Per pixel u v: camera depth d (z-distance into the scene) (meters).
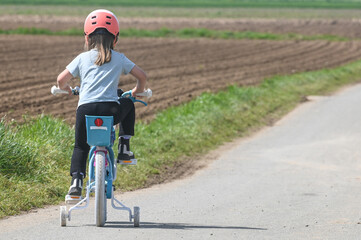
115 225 16.66
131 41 107.44
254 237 15.62
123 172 24.72
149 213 18.66
